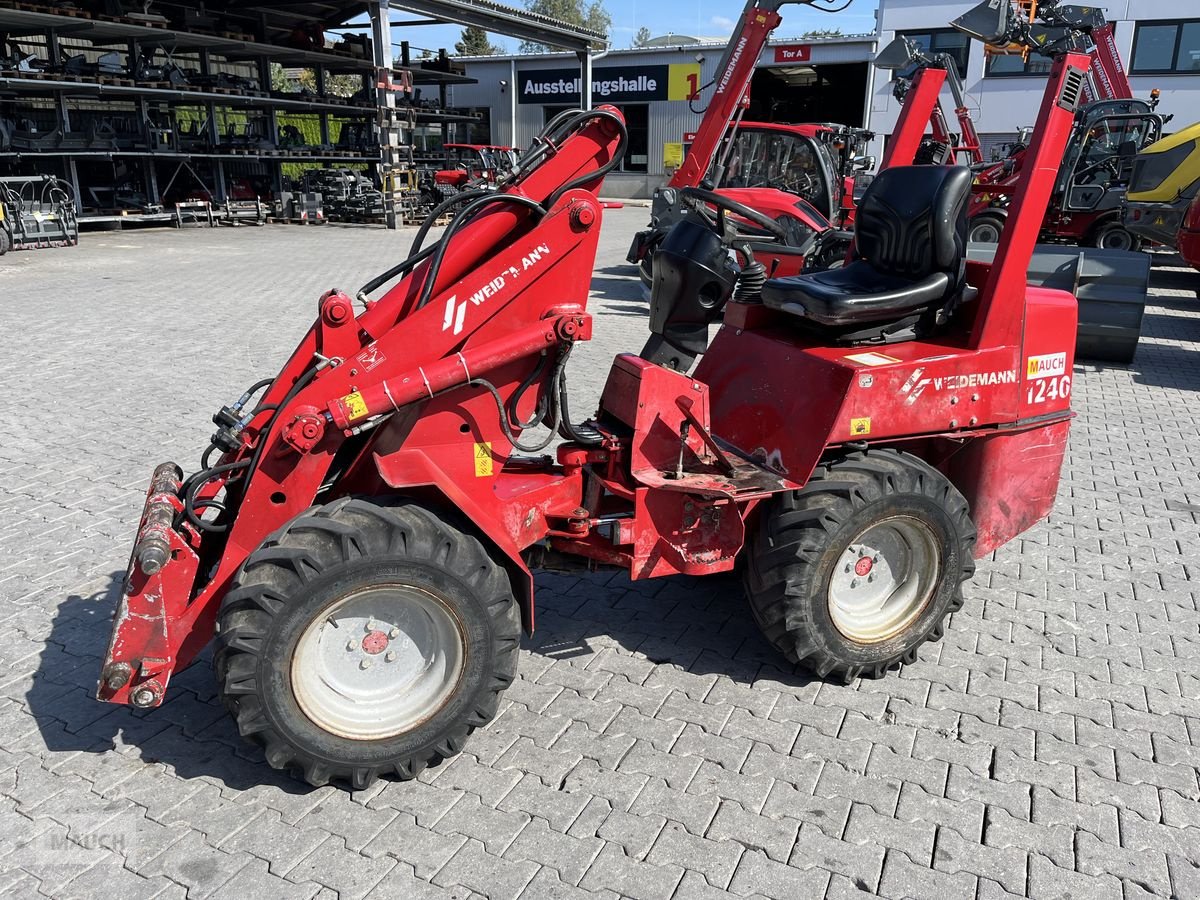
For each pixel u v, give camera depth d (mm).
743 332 3977
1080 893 2613
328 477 3449
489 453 3229
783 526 3350
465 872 2652
